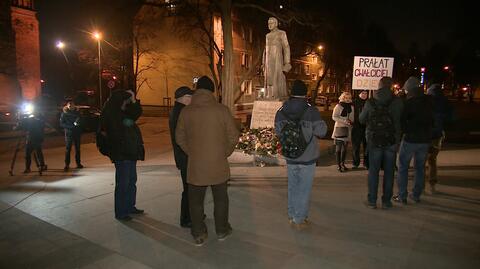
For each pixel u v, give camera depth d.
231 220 5.79
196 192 4.88
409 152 6.33
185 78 42.62
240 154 10.34
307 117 5.18
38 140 9.88
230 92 13.10
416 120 6.20
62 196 7.27
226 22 12.87
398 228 5.40
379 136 5.89
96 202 6.84
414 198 6.55
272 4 17.97
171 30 41.00
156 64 43.41
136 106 5.76
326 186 7.72
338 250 4.71
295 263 4.40
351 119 9.09
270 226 5.54
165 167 10.33
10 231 5.45
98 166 11.11
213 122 4.69
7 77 32.00
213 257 4.58
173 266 4.37
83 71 47.81
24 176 9.45
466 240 4.98
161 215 6.09
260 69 28.55
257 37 27.81
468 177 8.30
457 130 21.11
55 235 5.29
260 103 11.58
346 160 10.75
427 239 5.01
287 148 5.15
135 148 5.76
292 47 29.89
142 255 4.66
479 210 6.13
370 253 4.62
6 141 18.86
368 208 6.28
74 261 4.51
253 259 4.52
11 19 33.91
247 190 7.46
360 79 9.17
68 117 10.37
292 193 5.40
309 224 5.59
